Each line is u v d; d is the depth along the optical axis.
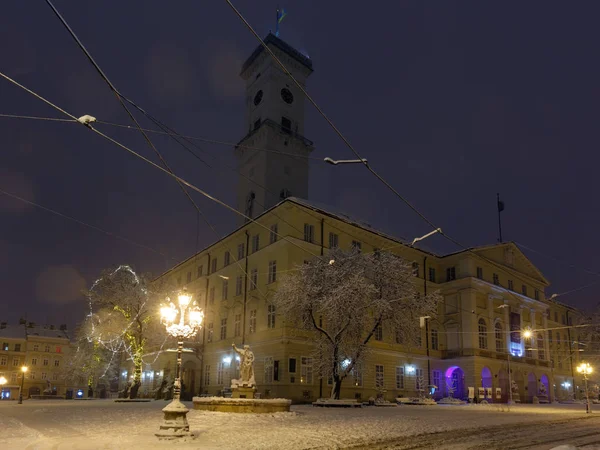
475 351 54.56
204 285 58.62
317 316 42.78
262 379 44.44
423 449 14.42
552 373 67.69
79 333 60.75
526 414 31.20
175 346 55.50
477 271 59.09
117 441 14.77
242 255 52.56
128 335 48.09
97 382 81.06
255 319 47.81
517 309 63.75
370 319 38.59
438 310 57.88
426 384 54.19
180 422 15.69
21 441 14.66
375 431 18.31
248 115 73.69
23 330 92.00
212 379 53.28
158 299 48.19
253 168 67.06
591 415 31.98
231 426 19.66
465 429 19.92
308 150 70.19
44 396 76.56
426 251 59.06
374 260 40.19
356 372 42.34
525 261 68.06
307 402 42.12
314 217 47.75
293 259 44.72
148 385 58.34
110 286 47.44
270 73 69.94
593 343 72.62
